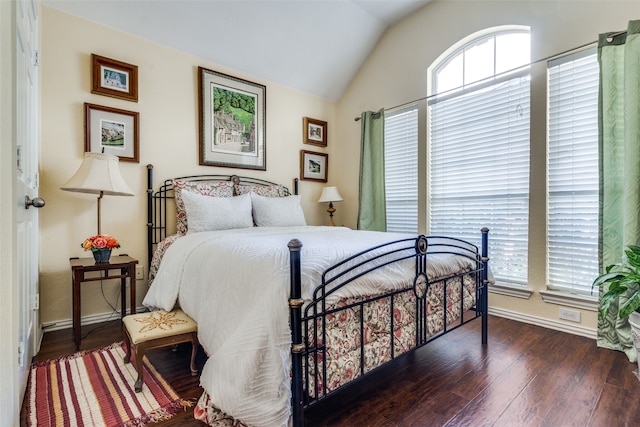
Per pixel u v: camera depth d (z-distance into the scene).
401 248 1.56
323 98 4.07
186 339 1.63
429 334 1.67
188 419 1.34
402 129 3.50
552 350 2.01
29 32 1.67
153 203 2.79
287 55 3.38
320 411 1.39
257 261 1.31
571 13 2.31
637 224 1.90
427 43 3.21
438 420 1.33
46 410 1.37
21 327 1.35
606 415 1.36
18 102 1.22
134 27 2.66
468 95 2.96
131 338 1.57
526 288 2.52
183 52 2.97
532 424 1.31
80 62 2.45
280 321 1.12
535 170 2.49
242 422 1.06
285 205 3.05
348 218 4.05
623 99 2.01
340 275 1.26
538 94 2.47
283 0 2.87
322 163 4.08
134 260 2.28
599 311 2.07
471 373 1.73
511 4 2.63
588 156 2.27
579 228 2.31
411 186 3.42
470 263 2.01
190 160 3.02
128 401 1.45
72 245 2.41
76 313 2.03
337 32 3.36
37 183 2.06
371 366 1.36
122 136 2.63
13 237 1.01
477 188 2.89
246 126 3.38
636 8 2.05
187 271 1.80
